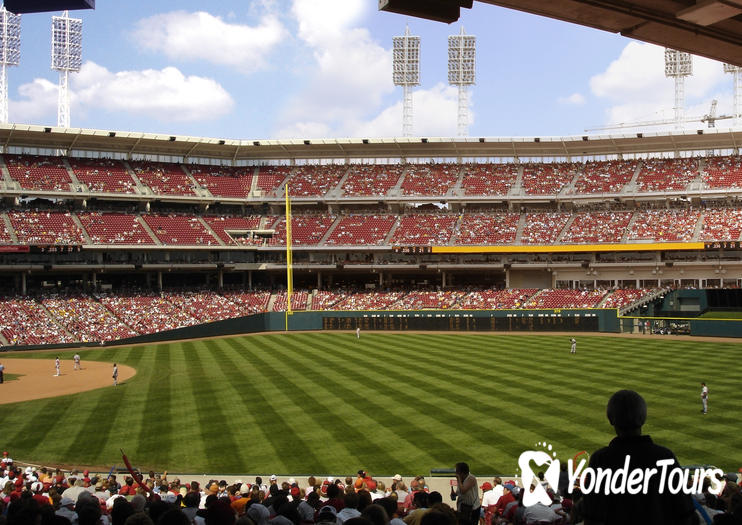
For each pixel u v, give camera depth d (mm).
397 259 88750
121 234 80500
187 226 86438
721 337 63656
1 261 73500
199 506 13820
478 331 74188
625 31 9930
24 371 49219
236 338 69688
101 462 24875
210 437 27797
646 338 63875
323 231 89438
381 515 7594
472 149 93625
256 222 91125
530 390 35531
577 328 72000
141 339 67875
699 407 30891
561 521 11094
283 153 95125
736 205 84250
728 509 9664
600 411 30266
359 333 70688
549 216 89062
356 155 95500
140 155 91500
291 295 84562
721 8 8539
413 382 38750
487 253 85438
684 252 80812
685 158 90688
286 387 38281
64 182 82000
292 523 9516
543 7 9062
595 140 88000
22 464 24609
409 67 99812
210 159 95625
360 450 25172
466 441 25875
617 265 82312
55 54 92562
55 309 71562
